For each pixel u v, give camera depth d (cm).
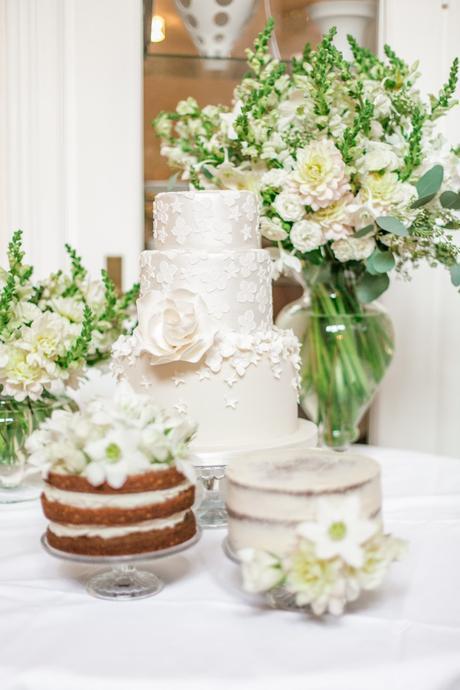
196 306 112
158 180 189
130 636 84
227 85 186
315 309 144
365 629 85
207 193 120
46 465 91
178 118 157
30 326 133
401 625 86
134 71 183
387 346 147
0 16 179
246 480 88
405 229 125
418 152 131
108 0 181
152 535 90
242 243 121
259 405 117
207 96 187
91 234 186
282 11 182
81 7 180
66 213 184
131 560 89
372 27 182
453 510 126
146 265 123
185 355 112
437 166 126
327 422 146
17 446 131
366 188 128
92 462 87
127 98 184
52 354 130
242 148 139
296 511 85
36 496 135
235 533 89
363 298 138
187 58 185
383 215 127
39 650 81
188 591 96
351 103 134
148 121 187
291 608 90
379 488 90
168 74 186
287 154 135
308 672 76
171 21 183
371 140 135
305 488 85
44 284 148
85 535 89
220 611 90
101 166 185
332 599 82
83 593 96
